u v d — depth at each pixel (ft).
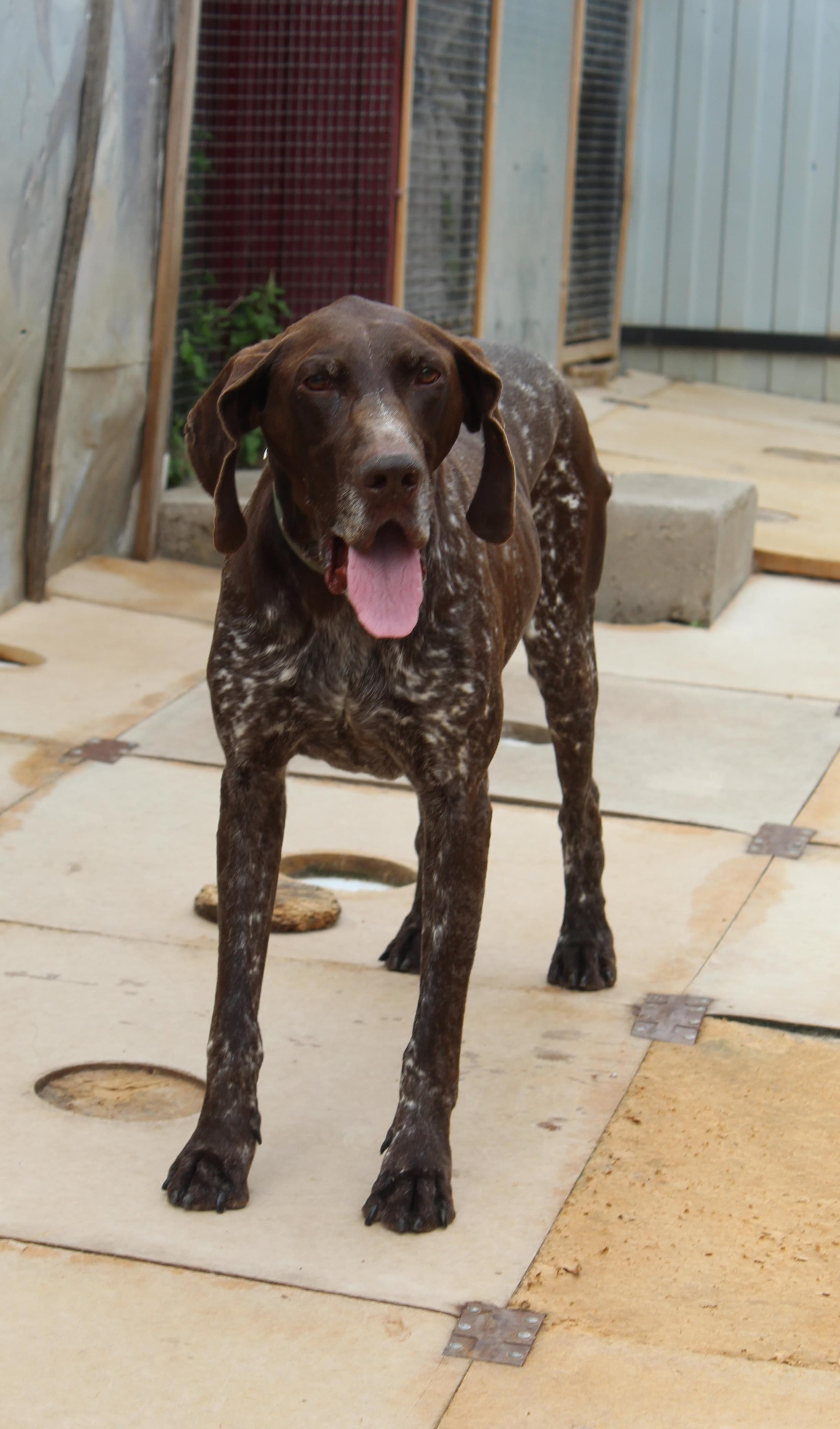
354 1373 8.04
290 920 13.47
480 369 9.62
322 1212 9.49
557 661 12.88
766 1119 10.73
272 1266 8.91
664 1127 10.57
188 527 24.58
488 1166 10.02
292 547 9.57
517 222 32.35
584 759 12.87
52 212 20.89
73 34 20.83
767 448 33.09
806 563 25.31
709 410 36.91
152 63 22.93
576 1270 8.96
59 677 19.63
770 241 40.11
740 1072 11.35
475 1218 9.46
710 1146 10.36
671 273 40.96
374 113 26.13
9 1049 11.30
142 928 13.35
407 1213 9.30
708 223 40.42
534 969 12.94
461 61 28.68
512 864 15.05
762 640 22.61
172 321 24.03
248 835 9.95
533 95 32.09
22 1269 8.79
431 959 9.80
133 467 24.39
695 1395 7.93
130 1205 9.47
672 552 23.03
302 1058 11.33
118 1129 10.36
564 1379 8.02
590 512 13.14
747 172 39.93
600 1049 11.60
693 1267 9.05
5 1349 8.13
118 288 22.89
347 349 8.93
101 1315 8.43
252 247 26.78
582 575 13.05
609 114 37.52
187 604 22.85
